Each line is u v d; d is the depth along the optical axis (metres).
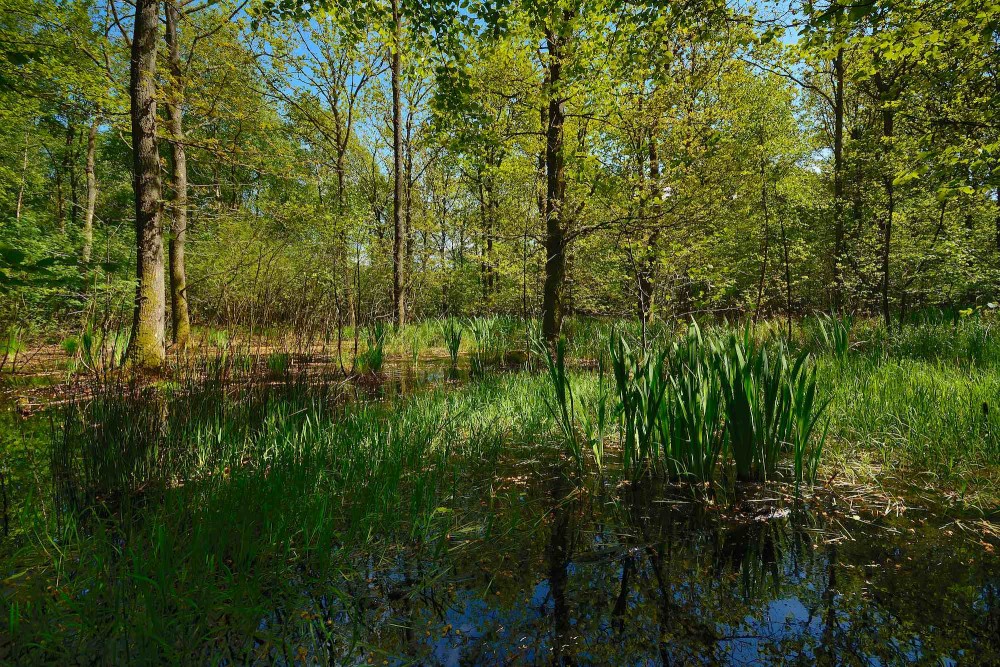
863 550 2.16
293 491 2.53
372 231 13.31
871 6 4.51
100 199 20.58
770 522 2.47
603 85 7.68
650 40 5.98
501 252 11.84
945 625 1.66
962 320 7.05
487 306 16.11
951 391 3.72
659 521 2.54
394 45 7.87
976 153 5.03
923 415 3.40
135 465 2.95
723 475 2.97
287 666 1.50
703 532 2.41
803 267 11.02
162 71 7.16
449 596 1.93
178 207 6.98
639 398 2.99
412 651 1.61
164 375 6.21
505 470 3.33
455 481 2.99
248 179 13.15
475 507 2.74
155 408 4.09
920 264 9.16
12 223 9.88
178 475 2.99
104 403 3.60
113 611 1.66
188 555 1.92
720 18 5.75
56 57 7.42
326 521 2.26
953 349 5.68
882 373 4.58
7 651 1.48
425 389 6.15
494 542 2.35
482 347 9.73
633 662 1.54
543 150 9.47
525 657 1.58
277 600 1.85
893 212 8.93
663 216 7.79
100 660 1.47
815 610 1.79
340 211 9.65
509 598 1.92
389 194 16.67
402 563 2.17
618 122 8.11
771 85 11.00
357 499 2.62
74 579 1.88
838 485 2.83
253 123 11.95
